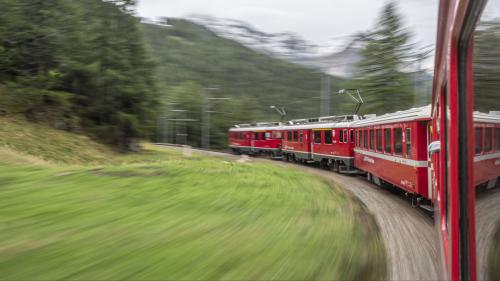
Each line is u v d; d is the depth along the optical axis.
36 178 16.41
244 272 6.60
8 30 42.12
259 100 134.00
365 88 55.25
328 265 7.25
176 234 8.82
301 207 13.03
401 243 9.45
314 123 32.78
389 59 53.72
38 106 41.16
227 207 12.27
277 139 43.66
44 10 44.06
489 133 2.94
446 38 3.57
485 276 2.78
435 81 6.61
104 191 13.91
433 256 8.35
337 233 9.78
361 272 7.11
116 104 48.56
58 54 44.38
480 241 2.86
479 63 2.64
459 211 3.05
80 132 44.03
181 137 98.44
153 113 53.44
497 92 2.43
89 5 50.94
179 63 177.00
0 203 11.51
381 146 17.59
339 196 16.27
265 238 8.88
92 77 46.00
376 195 17.25
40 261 6.73
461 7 2.49
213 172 21.20
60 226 9.12
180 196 13.68
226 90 141.50
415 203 14.48
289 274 6.64
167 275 6.27
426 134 12.91
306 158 33.91
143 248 7.64
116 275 6.15
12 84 40.03
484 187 2.91
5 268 6.37
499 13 2.16
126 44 52.41
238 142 55.12
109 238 8.24
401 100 52.78
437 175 6.66
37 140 34.31
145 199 12.81
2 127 34.03
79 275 6.10
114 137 47.59
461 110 3.01
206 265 6.83
